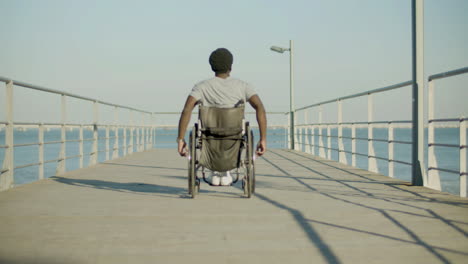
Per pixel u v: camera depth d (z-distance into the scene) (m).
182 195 4.51
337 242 2.54
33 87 5.45
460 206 3.79
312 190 4.90
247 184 4.26
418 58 5.18
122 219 3.24
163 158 10.46
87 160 41.47
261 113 4.02
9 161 5.00
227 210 3.60
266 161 9.42
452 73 4.33
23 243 2.53
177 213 3.47
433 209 3.63
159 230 2.87
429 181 5.07
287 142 15.50
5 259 2.21
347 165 8.35
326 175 6.55
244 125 4.01
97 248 2.42
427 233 2.76
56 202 4.04
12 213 3.48
